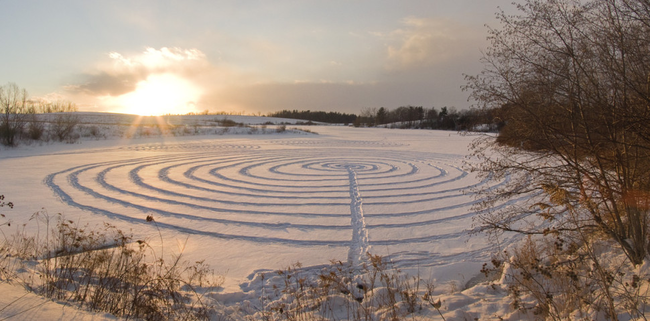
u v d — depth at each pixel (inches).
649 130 192.2
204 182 587.8
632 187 210.1
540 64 210.1
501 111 222.2
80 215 400.5
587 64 203.0
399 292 224.4
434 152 1058.1
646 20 185.6
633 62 194.1
